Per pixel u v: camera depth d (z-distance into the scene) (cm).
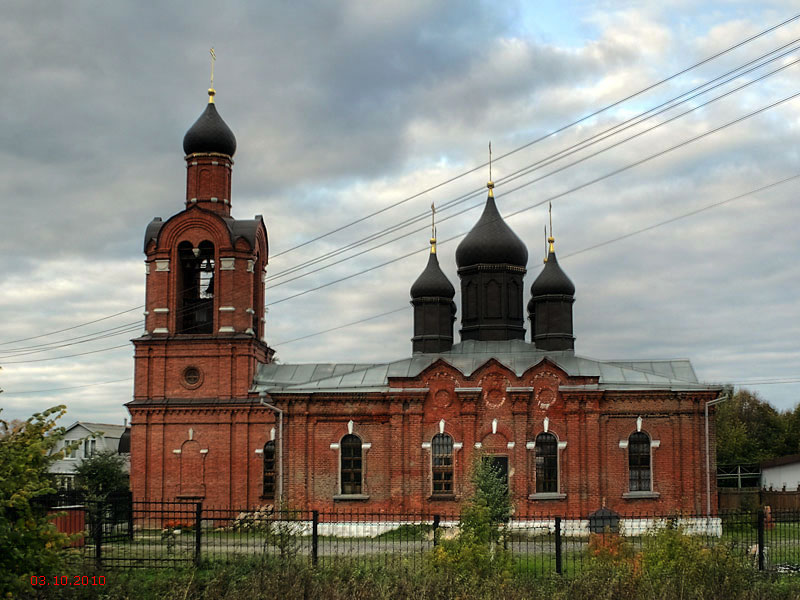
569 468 5322
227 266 6134
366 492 5459
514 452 5344
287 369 6247
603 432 5381
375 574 2902
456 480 5372
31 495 2177
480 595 2653
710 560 2911
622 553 3120
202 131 6281
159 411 6056
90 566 3108
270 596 2659
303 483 5512
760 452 9775
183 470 6009
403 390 5456
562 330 5862
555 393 5412
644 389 5372
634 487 5356
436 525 3167
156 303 6162
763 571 3064
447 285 5994
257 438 6003
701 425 5375
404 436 5456
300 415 5575
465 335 6103
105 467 7512
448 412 5444
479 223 6147
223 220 6153
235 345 6084
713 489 5328
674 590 2667
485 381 5447
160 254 6172
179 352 6125
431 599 2628
